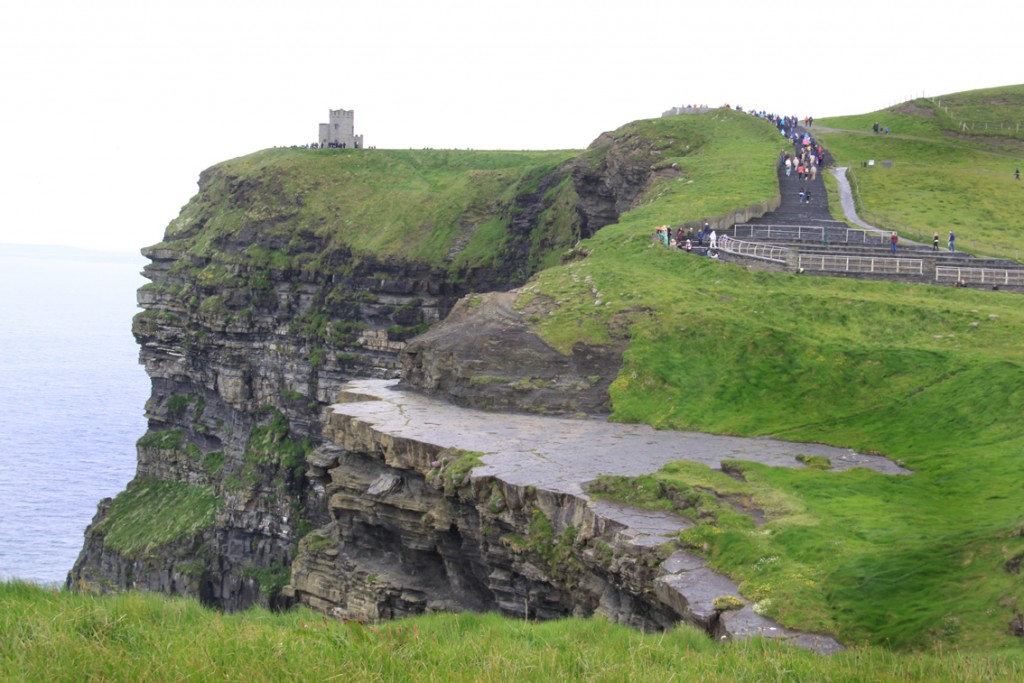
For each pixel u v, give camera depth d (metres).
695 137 129.00
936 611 32.41
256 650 26.34
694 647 31.31
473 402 68.06
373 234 163.75
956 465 46.97
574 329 70.81
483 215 164.88
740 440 57.00
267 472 149.50
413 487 60.31
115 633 27.30
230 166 199.00
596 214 132.38
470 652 27.91
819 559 37.47
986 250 86.62
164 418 171.62
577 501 46.81
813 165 123.00
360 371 150.50
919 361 60.88
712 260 79.06
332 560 69.19
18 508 184.12
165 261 184.25
